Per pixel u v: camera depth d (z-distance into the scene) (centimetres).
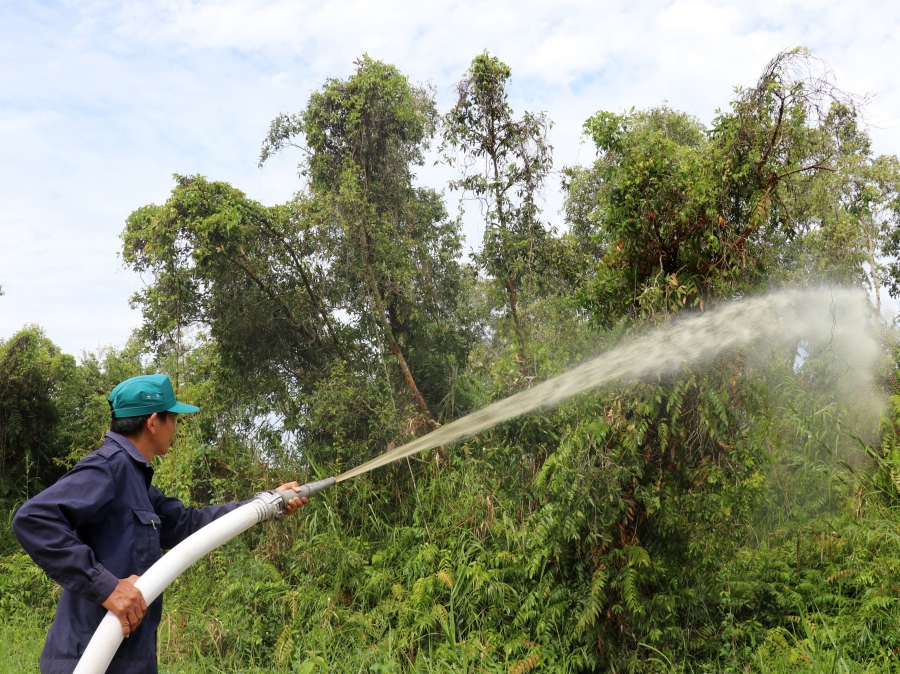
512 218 821
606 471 500
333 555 693
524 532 600
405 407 863
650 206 514
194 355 991
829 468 659
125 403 311
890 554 567
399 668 522
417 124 968
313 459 853
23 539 262
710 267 502
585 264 824
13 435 1191
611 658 500
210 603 679
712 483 492
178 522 330
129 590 268
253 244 890
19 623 700
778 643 493
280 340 927
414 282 941
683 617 536
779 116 496
